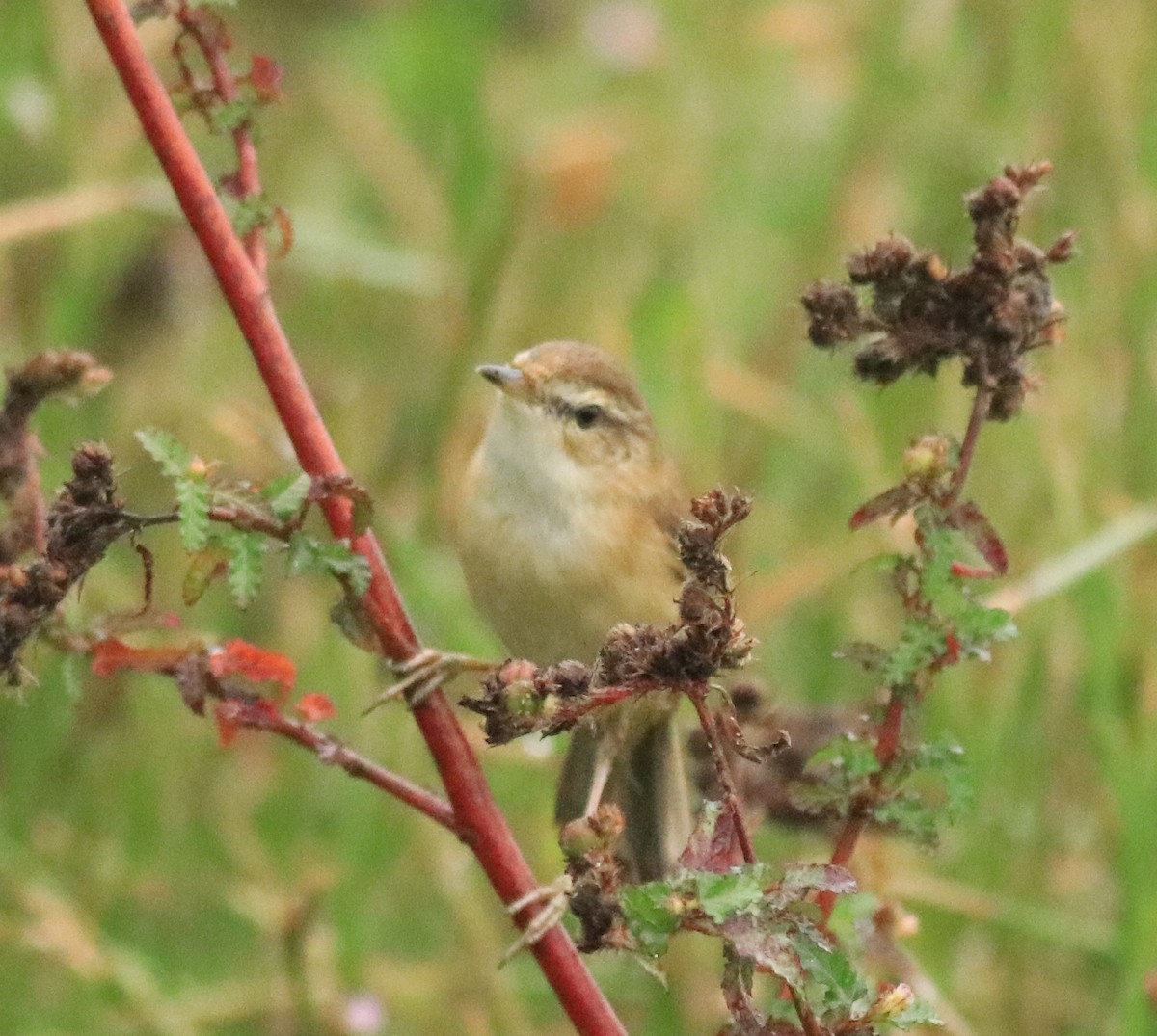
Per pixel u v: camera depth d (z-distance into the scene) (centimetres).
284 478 428
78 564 428
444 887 855
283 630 973
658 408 1051
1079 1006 842
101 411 1060
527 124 1398
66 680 450
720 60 1366
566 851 418
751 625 950
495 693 412
